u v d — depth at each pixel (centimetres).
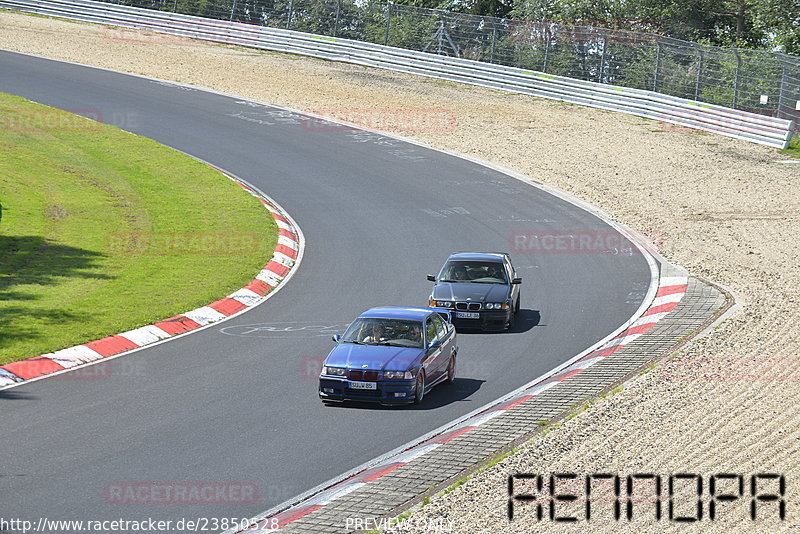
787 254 6341
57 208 6850
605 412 3288
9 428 3177
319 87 11525
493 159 9075
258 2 14150
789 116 10031
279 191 7869
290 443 3130
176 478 2769
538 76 11688
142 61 12194
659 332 4644
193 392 3697
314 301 5347
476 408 3588
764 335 4441
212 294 5303
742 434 3034
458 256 5284
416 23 13038
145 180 7800
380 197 7788
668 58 11156
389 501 2508
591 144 9650
